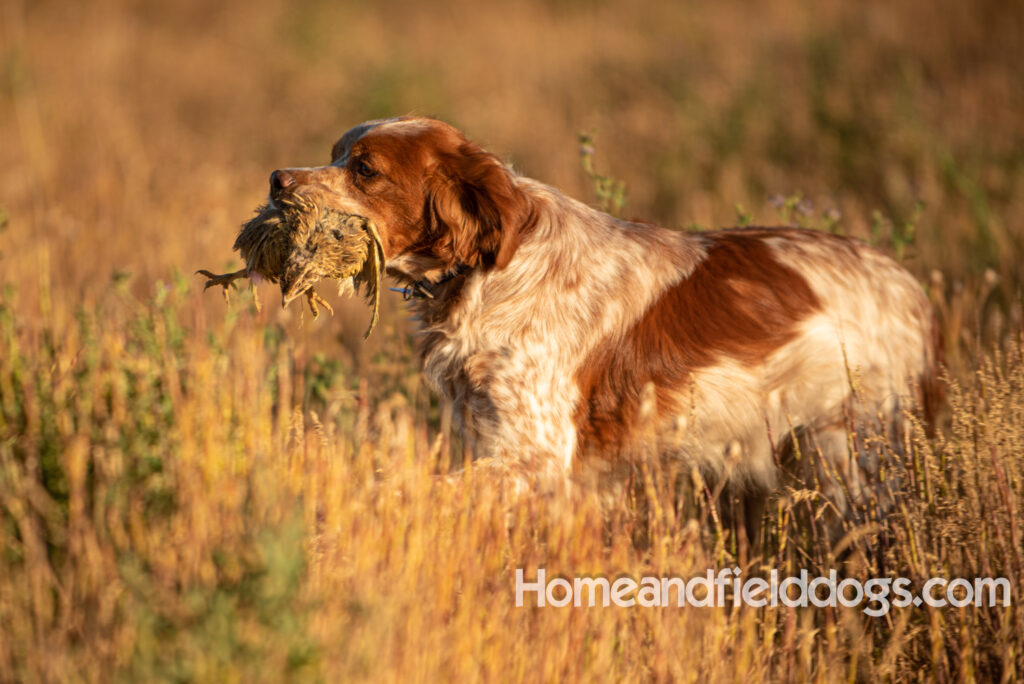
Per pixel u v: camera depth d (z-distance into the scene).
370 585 5.16
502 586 5.71
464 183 7.13
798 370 7.29
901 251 9.52
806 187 15.53
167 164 17.30
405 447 6.48
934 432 7.63
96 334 7.20
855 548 6.54
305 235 6.83
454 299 7.41
